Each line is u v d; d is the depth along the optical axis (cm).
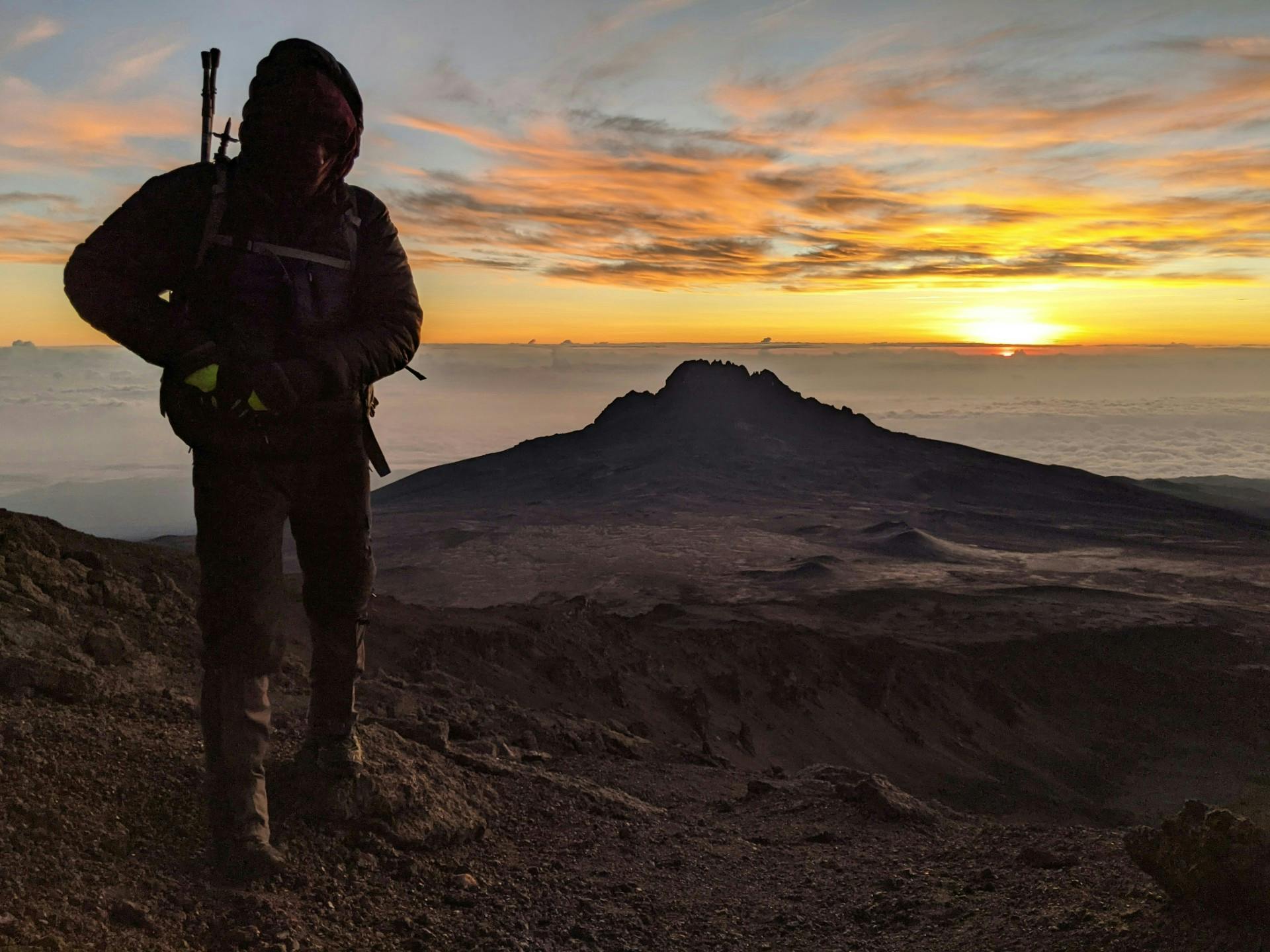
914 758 5694
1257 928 288
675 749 1096
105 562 736
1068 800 5806
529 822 500
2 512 690
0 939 253
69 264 308
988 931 352
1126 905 338
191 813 361
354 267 339
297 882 349
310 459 349
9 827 313
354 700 416
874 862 507
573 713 1700
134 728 420
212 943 297
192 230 320
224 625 345
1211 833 309
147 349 307
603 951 357
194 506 345
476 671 1702
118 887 307
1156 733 7438
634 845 503
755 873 488
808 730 5153
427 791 448
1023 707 7406
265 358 314
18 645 494
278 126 310
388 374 349
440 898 377
